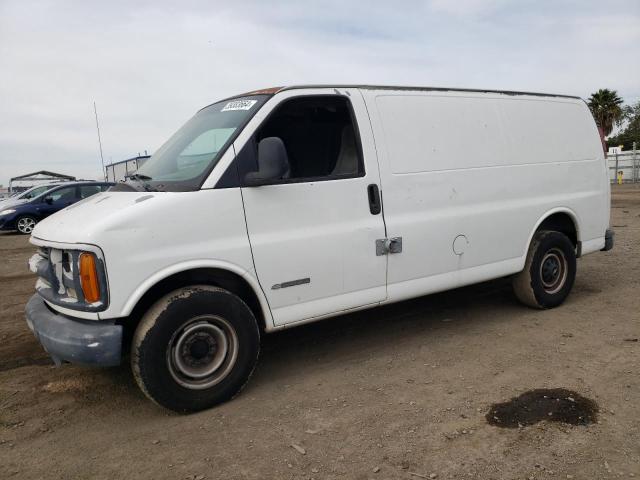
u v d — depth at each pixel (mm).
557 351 4355
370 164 4180
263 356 4613
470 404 3506
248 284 3768
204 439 3236
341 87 4223
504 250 5082
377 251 4207
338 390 3838
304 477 2803
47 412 3688
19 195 18172
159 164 4109
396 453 2980
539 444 2992
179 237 3416
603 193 6016
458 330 5039
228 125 3883
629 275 6949
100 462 3043
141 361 3348
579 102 5898
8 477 2926
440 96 4715
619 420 3209
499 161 4996
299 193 3854
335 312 4078
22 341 5230
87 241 3199
